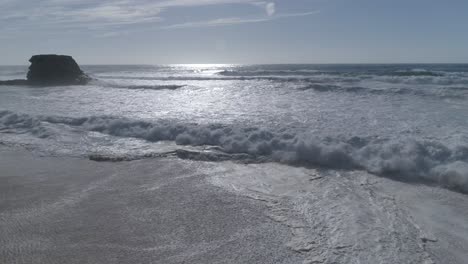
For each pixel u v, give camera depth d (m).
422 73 25.98
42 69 26.75
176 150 7.14
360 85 17.58
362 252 3.60
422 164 5.82
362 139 6.91
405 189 5.16
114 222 4.28
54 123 9.62
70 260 3.52
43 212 4.56
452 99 12.37
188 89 17.83
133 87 19.92
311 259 3.50
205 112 10.73
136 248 3.73
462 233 3.95
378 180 5.51
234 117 9.76
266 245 3.76
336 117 9.49
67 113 10.82
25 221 4.32
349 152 6.40
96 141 8.01
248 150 6.95
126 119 9.37
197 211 4.55
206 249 3.70
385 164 5.87
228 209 4.59
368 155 6.25
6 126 9.48
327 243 3.77
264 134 7.43
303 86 16.45
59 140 8.09
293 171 5.97
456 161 5.71
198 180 5.64
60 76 26.59
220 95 15.13
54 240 3.89
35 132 8.82
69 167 6.32
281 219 4.30
